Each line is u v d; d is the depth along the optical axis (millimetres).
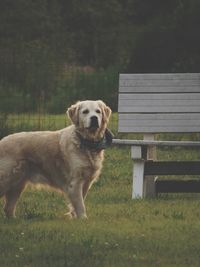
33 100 26719
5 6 43656
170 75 15281
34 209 13555
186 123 15039
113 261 9359
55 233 10969
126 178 17219
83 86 29844
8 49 28328
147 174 14789
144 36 33562
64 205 14055
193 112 15078
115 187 16125
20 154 12594
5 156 12586
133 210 13094
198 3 33219
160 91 15227
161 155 19984
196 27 32656
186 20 32875
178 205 13688
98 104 12641
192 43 32531
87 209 13234
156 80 15258
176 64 32000
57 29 43938
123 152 20672
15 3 43875
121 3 50625
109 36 44875
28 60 27938
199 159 19344
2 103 26141
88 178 12602
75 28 47281
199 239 10570
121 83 15312
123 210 13070
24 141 12672
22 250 9922
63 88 29328
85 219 12188
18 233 11031
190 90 15172
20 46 28297
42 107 26469
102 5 48688
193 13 32906
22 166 12578
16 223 11914
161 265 9227
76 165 12383
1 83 27281
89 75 30750
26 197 15047
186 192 15031
